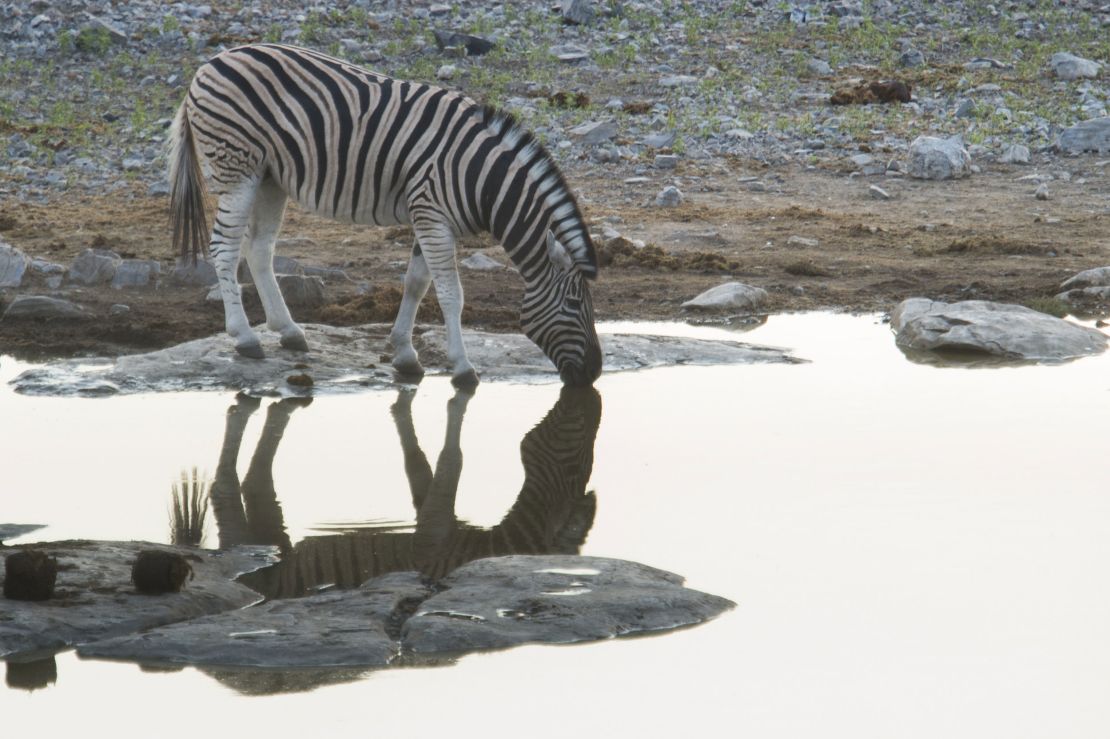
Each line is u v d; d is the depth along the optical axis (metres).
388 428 17.66
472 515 14.39
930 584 12.38
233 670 10.62
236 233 19.91
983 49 48.19
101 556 12.61
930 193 34.66
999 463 15.81
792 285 26.53
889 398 18.81
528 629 11.23
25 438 16.89
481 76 43.97
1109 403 18.47
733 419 17.83
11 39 46.91
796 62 46.09
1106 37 49.25
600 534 13.73
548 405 18.75
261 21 48.91
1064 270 27.34
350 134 19.11
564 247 19.02
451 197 18.97
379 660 10.77
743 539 13.54
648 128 39.78
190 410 18.44
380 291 24.92
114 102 41.94
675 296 25.89
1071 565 12.81
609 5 51.22
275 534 13.80
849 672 10.70
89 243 29.06
